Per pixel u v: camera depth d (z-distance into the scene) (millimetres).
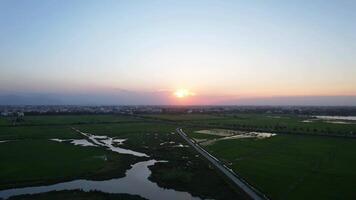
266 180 53812
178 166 65938
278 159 72562
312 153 80812
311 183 51750
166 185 52562
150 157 77312
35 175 56312
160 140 106875
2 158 70500
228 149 87500
